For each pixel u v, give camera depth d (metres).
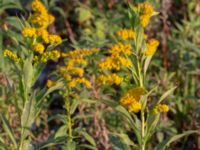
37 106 4.45
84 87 5.54
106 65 4.38
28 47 4.40
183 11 8.27
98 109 6.42
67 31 7.98
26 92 4.42
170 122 6.58
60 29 8.49
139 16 4.45
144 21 4.42
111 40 7.13
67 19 8.54
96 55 6.03
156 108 4.49
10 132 4.65
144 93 4.37
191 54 7.29
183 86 7.11
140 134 4.59
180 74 7.18
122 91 6.62
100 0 8.53
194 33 7.62
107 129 6.45
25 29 4.34
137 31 4.46
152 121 4.55
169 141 4.59
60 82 4.54
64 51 7.58
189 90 7.13
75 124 6.24
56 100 7.18
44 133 6.40
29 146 4.59
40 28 4.45
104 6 8.48
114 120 6.48
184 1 8.26
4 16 8.32
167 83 6.89
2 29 6.89
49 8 7.57
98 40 6.81
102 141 6.13
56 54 4.43
